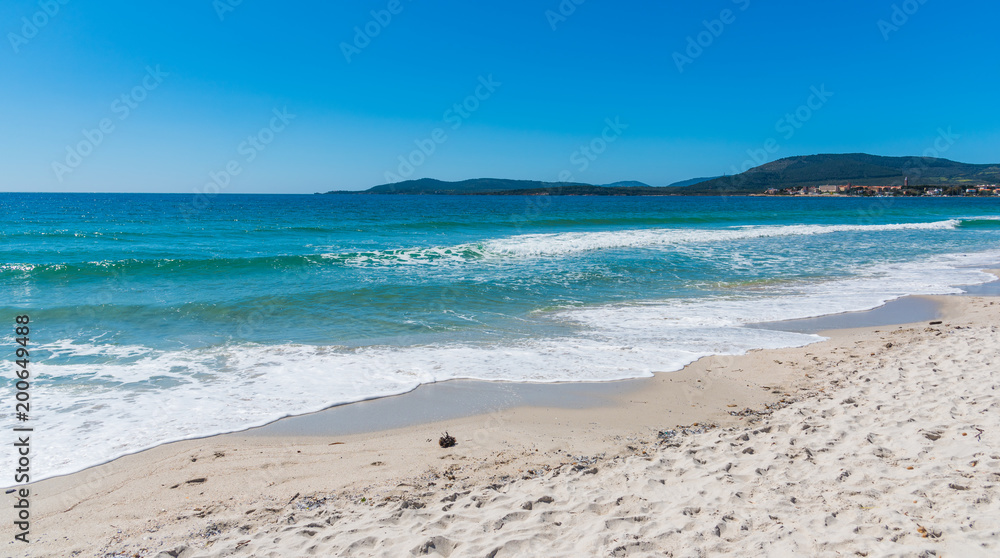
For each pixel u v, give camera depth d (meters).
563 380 7.26
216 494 4.44
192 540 3.73
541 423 5.93
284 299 11.84
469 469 4.83
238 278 14.31
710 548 3.31
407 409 6.32
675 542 3.41
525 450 5.24
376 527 3.79
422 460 5.05
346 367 7.73
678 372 7.55
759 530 3.47
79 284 13.37
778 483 4.11
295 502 4.29
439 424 5.93
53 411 6.10
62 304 11.12
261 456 5.15
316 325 9.98
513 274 15.12
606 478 4.45
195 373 7.45
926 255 20.41
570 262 17.47
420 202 84.94
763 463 4.50
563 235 25.25
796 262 18.17
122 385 6.96
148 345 8.73
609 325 10.12
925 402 5.64
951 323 10.03
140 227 29.39
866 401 5.91
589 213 46.84
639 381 7.22
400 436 5.62
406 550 3.48
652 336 9.39
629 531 3.57
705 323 10.30
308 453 5.22
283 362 7.93
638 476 4.44
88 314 10.52
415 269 15.93
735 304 11.91
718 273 15.84
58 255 18.00
